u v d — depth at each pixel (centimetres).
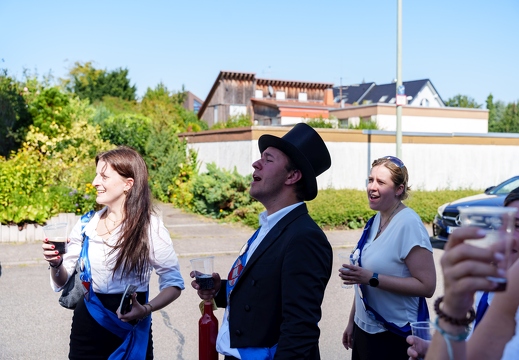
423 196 1394
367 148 1497
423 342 214
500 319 128
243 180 1275
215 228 1205
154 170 1691
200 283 276
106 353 290
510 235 108
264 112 4409
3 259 880
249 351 240
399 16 1432
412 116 3142
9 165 1043
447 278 113
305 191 260
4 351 513
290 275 231
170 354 521
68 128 1723
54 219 1025
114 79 5966
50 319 609
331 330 593
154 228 305
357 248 337
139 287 298
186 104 7844
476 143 1661
